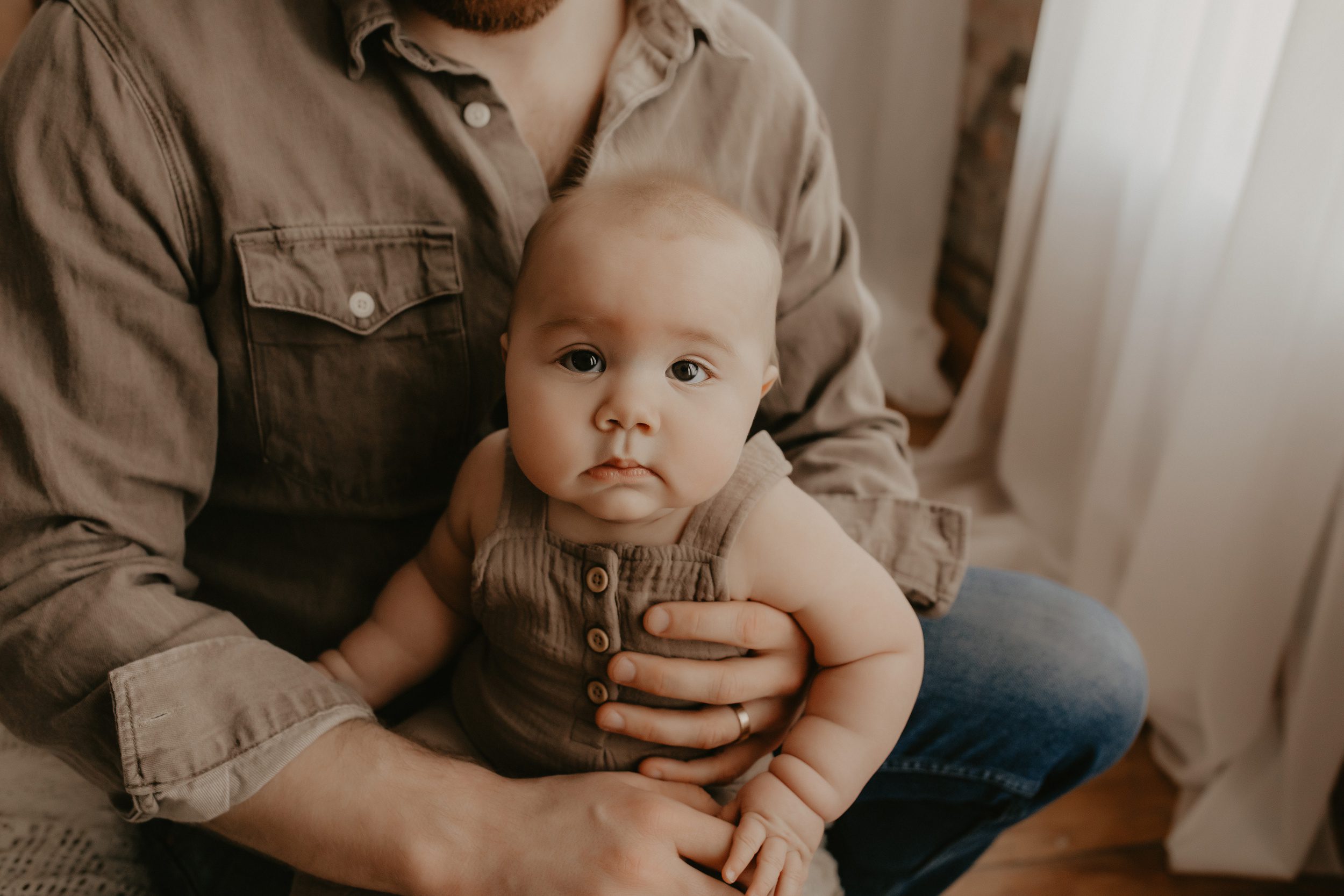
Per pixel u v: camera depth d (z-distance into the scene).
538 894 0.69
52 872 0.84
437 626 0.87
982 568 1.10
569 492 0.69
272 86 0.79
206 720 0.71
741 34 0.98
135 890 0.86
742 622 0.74
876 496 0.98
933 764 0.96
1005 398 2.07
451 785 0.73
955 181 2.41
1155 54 1.53
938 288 2.53
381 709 0.96
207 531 0.92
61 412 0.73
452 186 0.84
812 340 1.05
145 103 0.75
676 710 0.78
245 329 0.81
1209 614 1.42
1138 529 1.60
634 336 0.67
